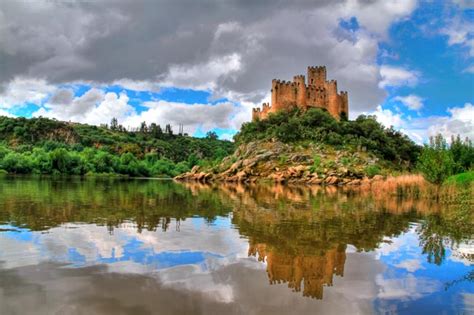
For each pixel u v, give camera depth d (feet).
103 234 50.52
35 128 607.78
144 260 37.96
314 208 89.86
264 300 28.12
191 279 32.37
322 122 354.54
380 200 115.34
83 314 24.58
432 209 88.38
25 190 132.05
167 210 81.51
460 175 146.92
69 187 160.97
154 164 504.02
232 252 42.24
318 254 42.06
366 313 26.20
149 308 25.91
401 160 337.11
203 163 396.78
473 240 50.78
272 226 60.44
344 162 290.35
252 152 334.44
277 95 393.70
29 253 39.47
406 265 38.11
